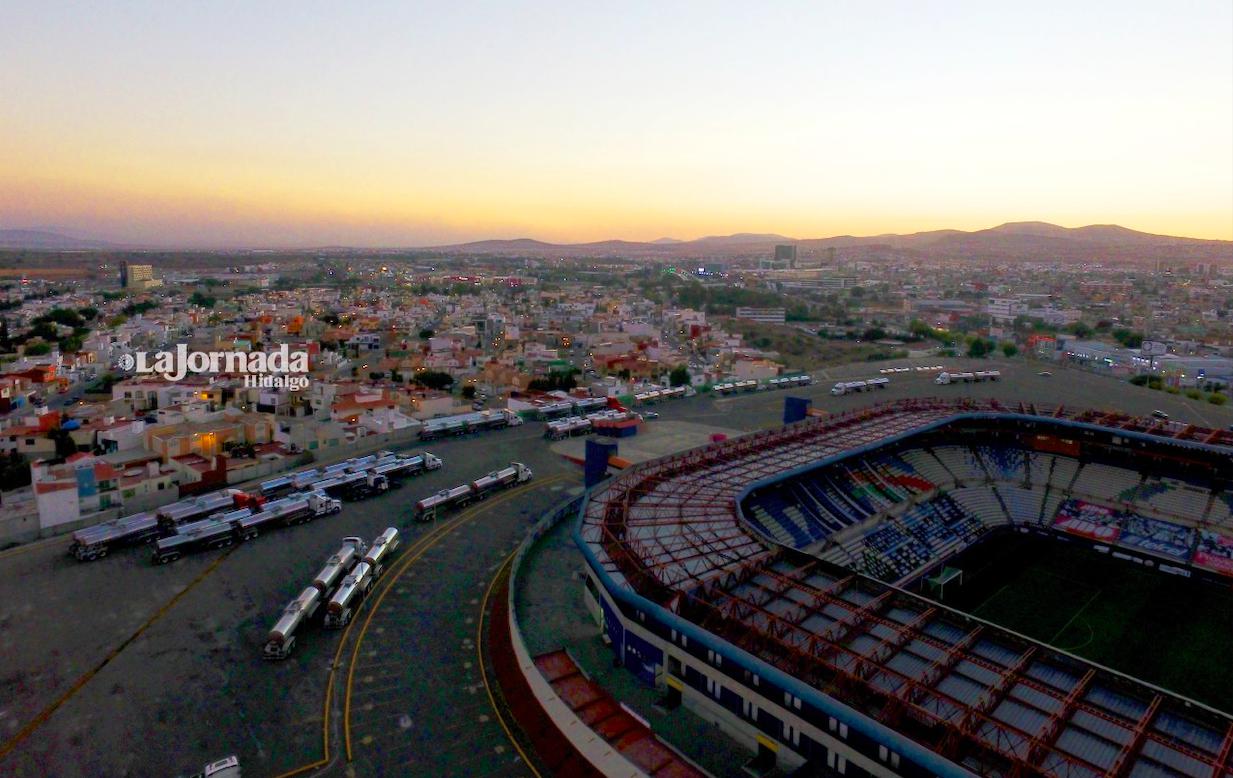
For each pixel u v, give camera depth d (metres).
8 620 70.06
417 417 153.62
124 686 60.47
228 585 78.38
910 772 43.19
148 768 51.38
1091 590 85.12
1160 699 46.47
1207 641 74.62
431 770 51.62
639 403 170.50
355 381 178.25
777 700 49.94
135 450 119.81
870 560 85.62
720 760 50.50
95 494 97.44
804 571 63.25
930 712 45.16
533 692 59.00
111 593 75.88
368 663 64.81
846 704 46.38
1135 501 100.06
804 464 92.38
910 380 196.12
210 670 63.06
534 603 74.25
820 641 51.81
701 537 69.44
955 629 55.31
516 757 53.22
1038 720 44.69
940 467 108.88
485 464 122.62
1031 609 80.62
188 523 91.00
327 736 55.00
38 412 140.12
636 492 81.88
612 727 53.19
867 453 105.12
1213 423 148.50
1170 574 89.50
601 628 68.88
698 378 196.38
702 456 95.88
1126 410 159.62
